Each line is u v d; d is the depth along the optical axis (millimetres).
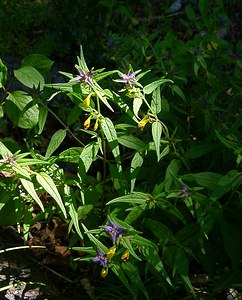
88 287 699
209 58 825
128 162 797
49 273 716
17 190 630
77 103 589
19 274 686
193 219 667
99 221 679
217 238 660
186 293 685
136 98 591
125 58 926
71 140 886
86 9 1015
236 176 577
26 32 1056
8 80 949
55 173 614
